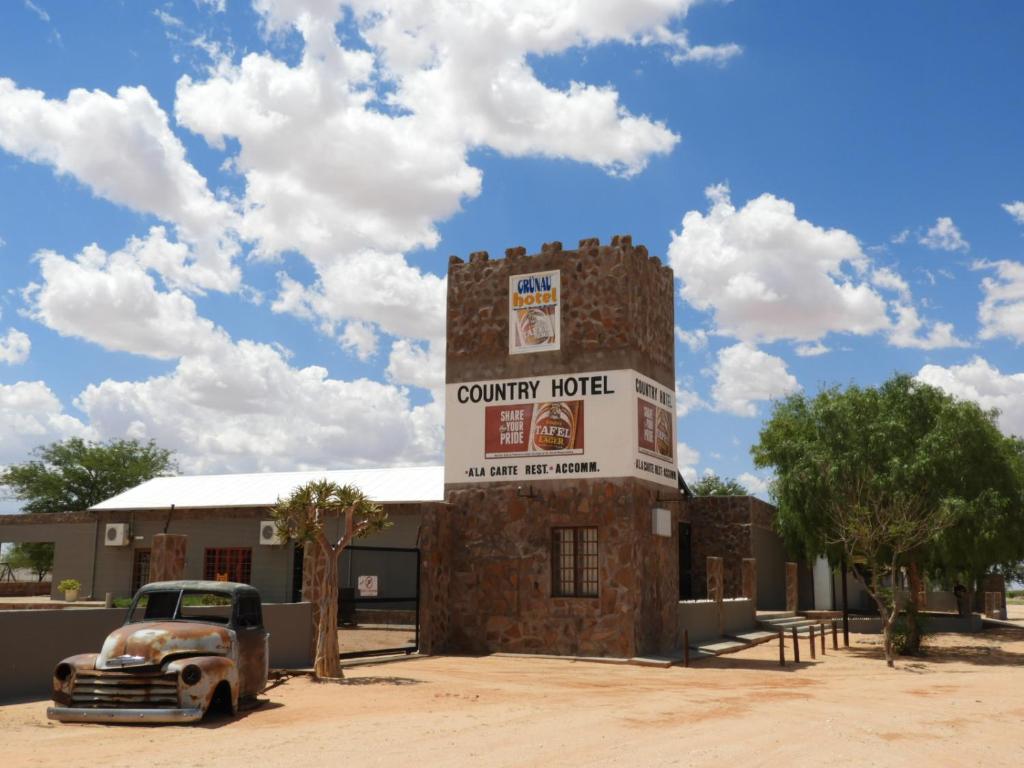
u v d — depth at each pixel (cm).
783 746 1100
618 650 2159
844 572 2759
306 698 1441
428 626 2266
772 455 2956
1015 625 3959
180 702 1155
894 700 1568
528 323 2372
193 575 3491
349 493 1770
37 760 908
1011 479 2667
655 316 2448
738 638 2730
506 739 1095
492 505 2344
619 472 2220
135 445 6412
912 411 2722
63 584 3606
